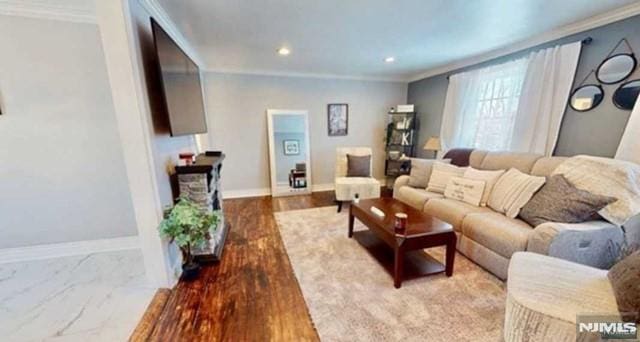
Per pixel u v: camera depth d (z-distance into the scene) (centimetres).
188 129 238
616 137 230
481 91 362
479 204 260
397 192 348
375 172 538
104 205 247
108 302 179
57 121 227
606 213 184
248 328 157
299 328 157
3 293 189
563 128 270
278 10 216
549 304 113
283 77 451
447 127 416
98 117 234
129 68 162
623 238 190
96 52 225
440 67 430
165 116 208
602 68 237
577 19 240
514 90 316
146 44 186
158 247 188
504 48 324
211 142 432
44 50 216
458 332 153
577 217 186
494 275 209
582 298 114
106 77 230
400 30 266
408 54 352
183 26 247
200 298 185
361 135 516
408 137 494
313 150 491
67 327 157
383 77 505
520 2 207
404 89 524
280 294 189
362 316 166
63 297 184
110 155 242
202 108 297
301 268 224
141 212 181
